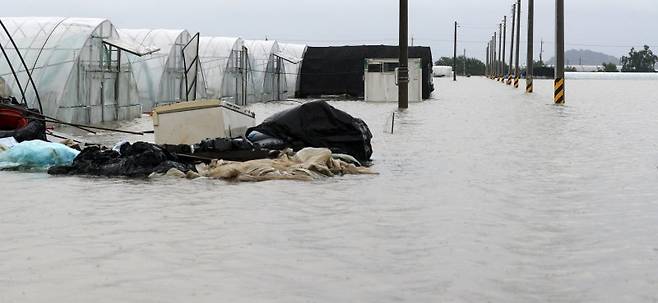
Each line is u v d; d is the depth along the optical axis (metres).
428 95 57.50
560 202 12.66
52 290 7.45
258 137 18.91
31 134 19.47
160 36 40.34
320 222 10.83
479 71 198.25
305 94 60.47
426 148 21.55
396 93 53.44
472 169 16.95
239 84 49.56
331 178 15.41
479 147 21.75
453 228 10.48
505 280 7.92
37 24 30.09
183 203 12.30
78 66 29.17
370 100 53.91
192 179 15.05
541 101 50.66
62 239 9.63
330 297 7.30
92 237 9.75
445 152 20.50
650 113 37.16
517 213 11.64
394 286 7.69
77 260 8.59
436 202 12.60
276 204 12.27
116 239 9.65
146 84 38.56
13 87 28.39
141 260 8.60
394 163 18.19
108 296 7.27
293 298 7.26
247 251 9.05
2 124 20.42
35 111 21.75
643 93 66.94
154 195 13.10
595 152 20.30
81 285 7.62
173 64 40.00
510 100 52.44
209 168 15.95
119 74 32.03
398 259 8.75
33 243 9.41
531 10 65.62
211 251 9.04
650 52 182.25
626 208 12.09
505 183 14.80
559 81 45.88
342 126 18.86
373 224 10.73
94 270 8.17
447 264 8.53
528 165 17.62
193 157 17.12
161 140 18.81
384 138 24.61
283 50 60.50
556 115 35.72
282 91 58.09
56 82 28.53
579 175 15.92
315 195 13.20
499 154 19.94
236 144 17.31
